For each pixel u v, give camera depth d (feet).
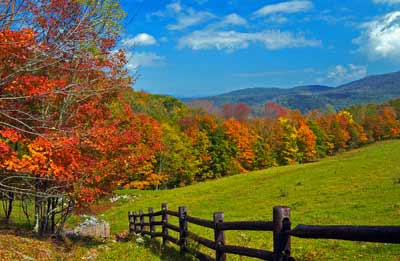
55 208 55.36
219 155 286.05
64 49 38.27
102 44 46.09
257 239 54.03
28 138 40.60
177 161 249.34
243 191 131.64
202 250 42.78
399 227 13.14
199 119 340.39
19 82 38.83
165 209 48.96
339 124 387.75
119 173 50.75
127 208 136.87
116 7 45.42
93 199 49.88
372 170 122.11
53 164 39.04
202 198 133.69
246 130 313.12
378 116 432.25
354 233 14.65
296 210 80.69
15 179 46.83
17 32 36.27
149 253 43.45
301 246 46.50
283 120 363.56
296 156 316.40
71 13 41.27
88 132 43.78
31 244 42.22
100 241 56.29
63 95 44.04
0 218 71.61
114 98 52.31
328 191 100.27
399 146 184.03
